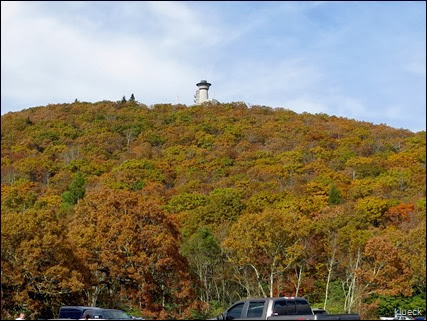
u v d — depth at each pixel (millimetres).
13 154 109438
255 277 59719
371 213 72000
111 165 111812
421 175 88562
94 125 140750
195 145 134000
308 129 139500
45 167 101875
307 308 25297
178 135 139875
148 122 149375
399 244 52844
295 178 101188
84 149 121125
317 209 75500
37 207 73688
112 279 49406
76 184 82000
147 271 48844
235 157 123438
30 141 121562
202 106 172500
